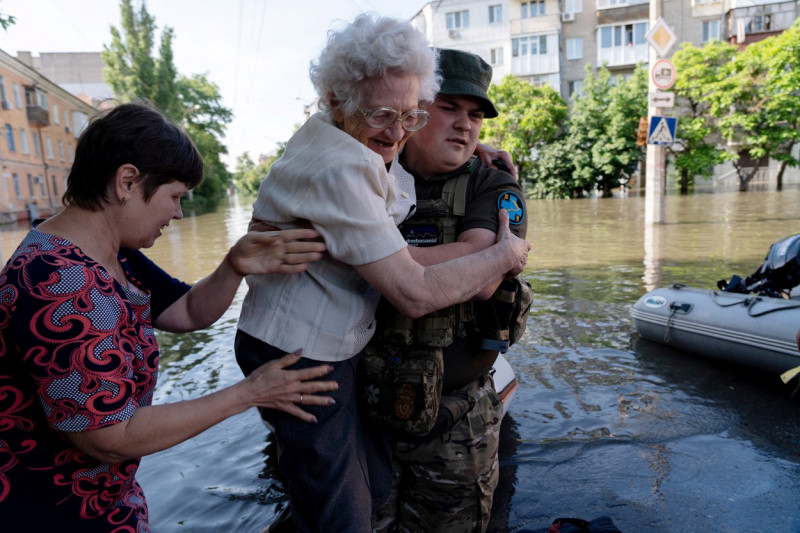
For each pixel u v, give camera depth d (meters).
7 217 31.42
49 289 1.20
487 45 34.31
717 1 32.31
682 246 9.95
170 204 1.44
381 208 1.45
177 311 1.78
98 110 1.38
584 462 3.11
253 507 2.84
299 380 1.47
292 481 1.59
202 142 50.62
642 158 28.58
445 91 1.70
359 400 1.73
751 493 2.76
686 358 4.60
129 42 43.91
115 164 1.32
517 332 1.87
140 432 1.27
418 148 1.82
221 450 3.44
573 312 6.02
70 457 1.33
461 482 1.82
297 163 1.49
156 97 45.06
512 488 2.89
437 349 1.71
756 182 33.59
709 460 3.07
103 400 1.22
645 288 6.93
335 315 1.54
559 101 30.16
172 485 3.06
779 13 31.20
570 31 34.09
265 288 1.59
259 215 1.59
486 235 1.68
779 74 25.41
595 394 3.97
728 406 3.72
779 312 4.11
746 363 4.23
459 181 1.81
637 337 5.15
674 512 2.63
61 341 1.20
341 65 1.41
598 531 2.27
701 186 32.97
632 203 22.58
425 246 1.79
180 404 1.34
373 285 1.45
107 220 1.38
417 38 1.43
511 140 29.62
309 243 1.46
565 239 11.70
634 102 27.48
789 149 26.95
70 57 56.59
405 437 1.68
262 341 1.58
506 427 3.53
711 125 27.72
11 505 1.29
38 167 37.12
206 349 5.38
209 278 1.75
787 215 14.50
